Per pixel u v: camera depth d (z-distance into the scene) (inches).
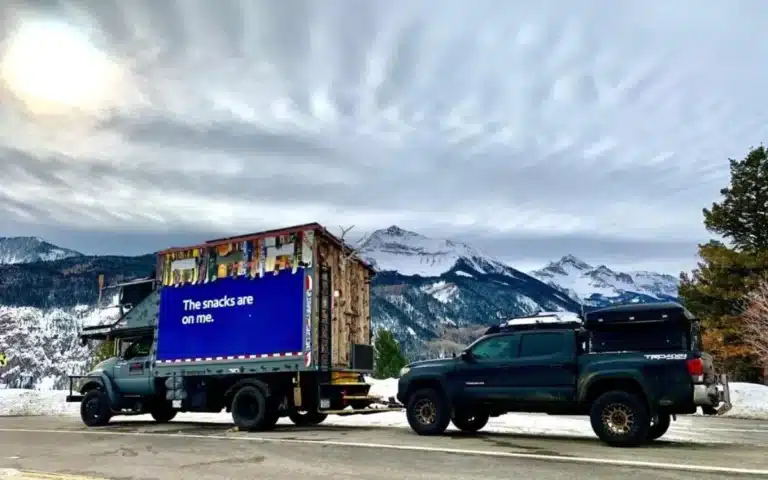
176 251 639.8
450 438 492.1
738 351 1391.5
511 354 497.0
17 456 428.5
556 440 478.0
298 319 568.4
